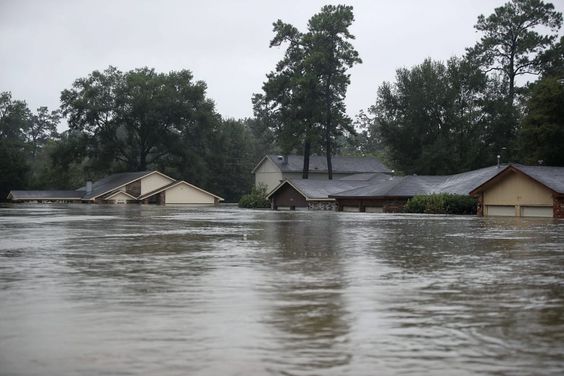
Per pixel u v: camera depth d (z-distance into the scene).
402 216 42.19
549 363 4.93
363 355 5.18
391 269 10.93
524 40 72.19
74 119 97.12
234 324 6.38
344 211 59.81
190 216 41.00
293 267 11.27
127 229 24.23
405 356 5.15
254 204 76.00
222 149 107.94
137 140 103.31
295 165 90.31
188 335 5.89
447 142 69.50
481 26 75.56
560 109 55.97
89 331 6.06
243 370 4.77
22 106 132.25
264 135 130.25
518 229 23.97
